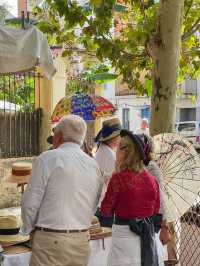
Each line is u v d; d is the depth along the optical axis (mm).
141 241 4309
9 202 8492
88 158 4285
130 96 35062
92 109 8609
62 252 4047
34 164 4137
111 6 8375
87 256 4258
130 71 9102
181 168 5328
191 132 32219
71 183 4090
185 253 5898
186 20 9336
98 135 6266
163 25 6887
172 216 5141
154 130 7035
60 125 4309
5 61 5301
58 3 8211
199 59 10664
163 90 6938
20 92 10180
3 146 9219
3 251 4965
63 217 4059
